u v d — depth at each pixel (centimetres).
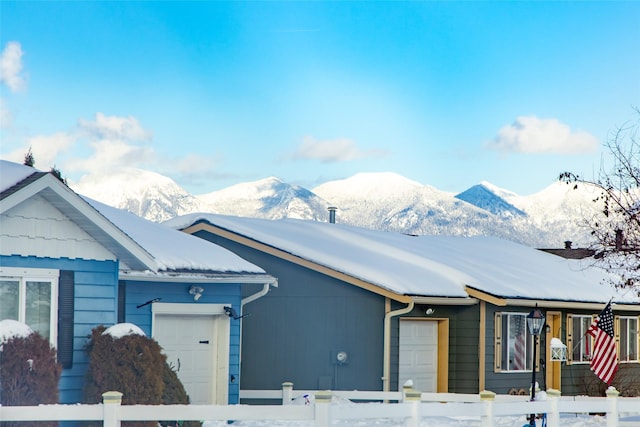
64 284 2044
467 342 3400
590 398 2934
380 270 3328
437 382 3409
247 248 3384
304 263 3281
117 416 1644
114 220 2719
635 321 4066
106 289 2117
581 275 4159
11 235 1956
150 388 2066
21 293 1966
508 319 3481
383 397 2862
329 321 3266
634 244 3356
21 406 1691
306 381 3266
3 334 1845
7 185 1927
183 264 2628
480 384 3362
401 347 3303
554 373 3678
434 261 3628
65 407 1636
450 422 2678
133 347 2067
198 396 2678
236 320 2745
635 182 3356
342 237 3819
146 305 2577
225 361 2706
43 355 1881
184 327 2673
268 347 3316
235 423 2477
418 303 3284
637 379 4012
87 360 2069
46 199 2009
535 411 2167
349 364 3228
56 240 2033
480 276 3550
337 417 1727
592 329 3144
